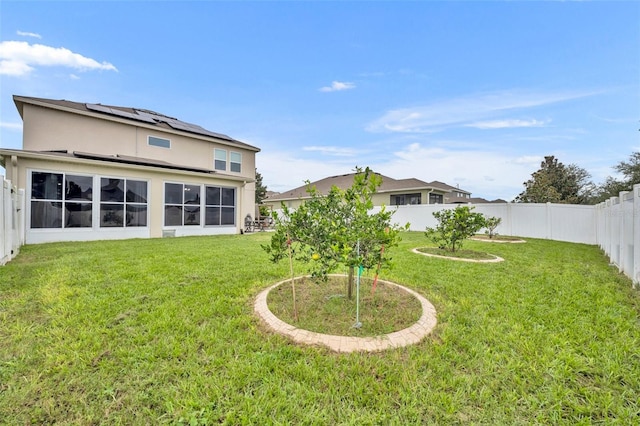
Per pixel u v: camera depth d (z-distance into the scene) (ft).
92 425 5.65
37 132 38.14
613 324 10.19
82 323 9.73
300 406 6.29
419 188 70.54
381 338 8.95
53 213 29.63
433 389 6.86
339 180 92.17
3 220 17.94
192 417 5.82
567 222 37.11
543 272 18.10
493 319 10.69
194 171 42.39
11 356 7.76
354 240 10.37
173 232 38.42
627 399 6.51
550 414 6.10
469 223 25.55
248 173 60.95
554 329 9.84
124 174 34.14
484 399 6.53
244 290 13.70
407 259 22.22
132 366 7.44
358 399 6.51
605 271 18.56
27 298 11.93
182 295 12.76
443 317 10.91
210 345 8.59
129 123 44.83
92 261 19.35
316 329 9.55
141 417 5.86
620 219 18.80
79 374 7.08
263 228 55.72
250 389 6.76
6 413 5.88
